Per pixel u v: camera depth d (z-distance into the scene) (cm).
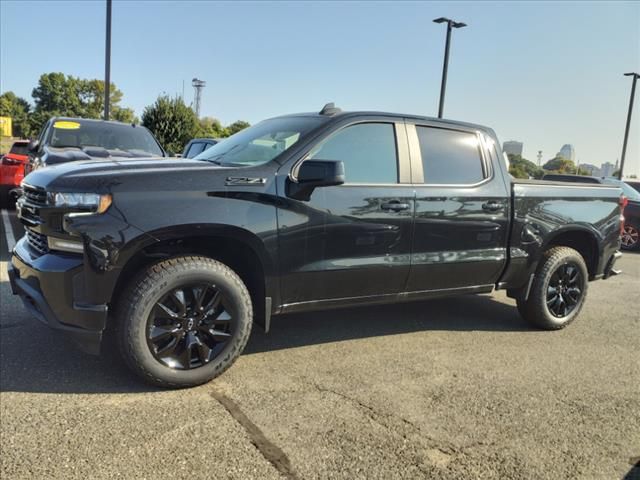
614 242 543
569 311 519
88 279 310
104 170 330
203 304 343
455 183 439
